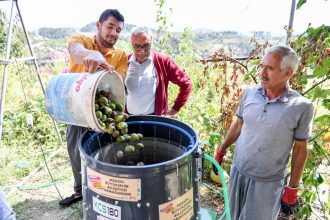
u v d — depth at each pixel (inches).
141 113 132.1
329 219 128.3
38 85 253.9
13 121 213.9
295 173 91.6
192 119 169.8
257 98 92.3
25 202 146.8
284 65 82.3
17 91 244.1
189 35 188.5
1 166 174.2
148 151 80.8
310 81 140.4
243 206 98.3
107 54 120.3
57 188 152.3
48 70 269.4
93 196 59.8
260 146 89.5
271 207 93.7
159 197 56.8
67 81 75.0
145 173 54.9
